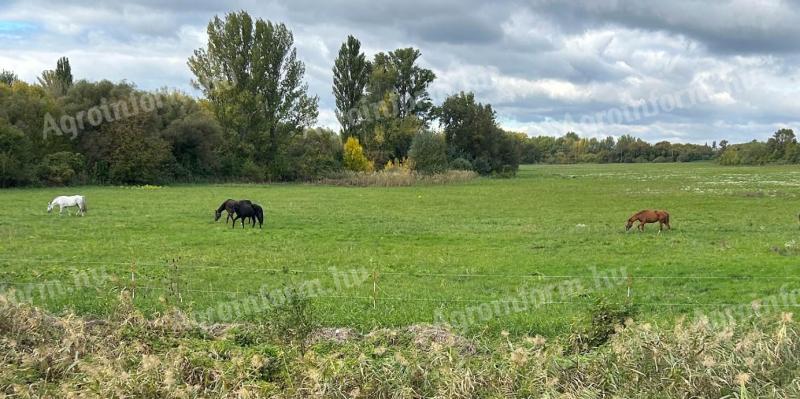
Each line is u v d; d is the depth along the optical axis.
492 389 8.91
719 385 8.63
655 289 15.70
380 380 9.10
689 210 39.50
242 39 76.56
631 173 100.12
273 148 79.94
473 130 102.50
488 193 57.19
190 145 75.19
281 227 29.42
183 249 22.12
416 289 15.85
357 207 41.81
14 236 24.58
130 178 66.81
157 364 9.27
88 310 13.55
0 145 56.84
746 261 19.41
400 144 90.38
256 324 11.74
